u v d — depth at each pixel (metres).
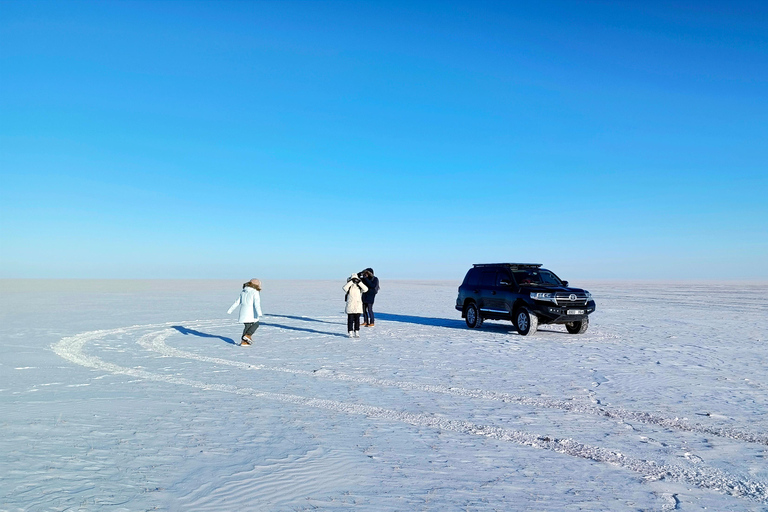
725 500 4.34
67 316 22.48
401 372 10.09
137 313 24.30
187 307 28.62
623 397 8.12
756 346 14.10
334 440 5.83
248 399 7.78
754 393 8.45
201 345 13.88
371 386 8.80
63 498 4.15
